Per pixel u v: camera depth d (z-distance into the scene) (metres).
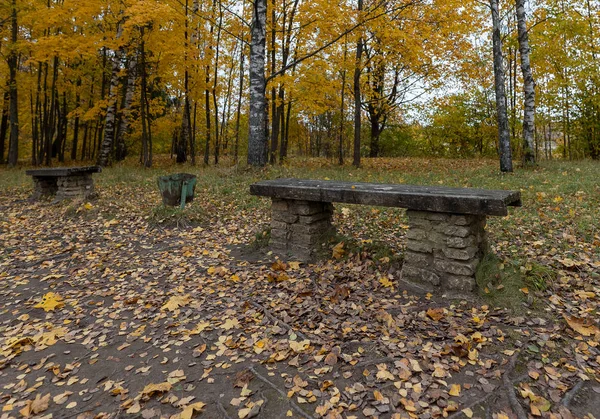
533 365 2.31
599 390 2.08
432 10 9.68
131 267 4.64
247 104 20.58
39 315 3.54
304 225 4.38
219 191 7.82
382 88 18.81
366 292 3.50
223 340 2.86
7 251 5.33
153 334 3.07
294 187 4.17
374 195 3.51
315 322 3.04
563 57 13.44
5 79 14.55
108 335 3.11
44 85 14.77
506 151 9.38
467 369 2.33
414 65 11.54
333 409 2.04
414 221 3.44
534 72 14.66
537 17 12.19
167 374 2.50
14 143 14.90
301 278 3.93
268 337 2.86
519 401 2.03
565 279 3.27
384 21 9.42
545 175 8.29
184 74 13.18
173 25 11.59
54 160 17.59
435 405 2.04
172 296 3.76
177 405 2.16
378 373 2.30
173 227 6.08
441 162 13.51
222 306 3.49
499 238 4.48
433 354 2.47
